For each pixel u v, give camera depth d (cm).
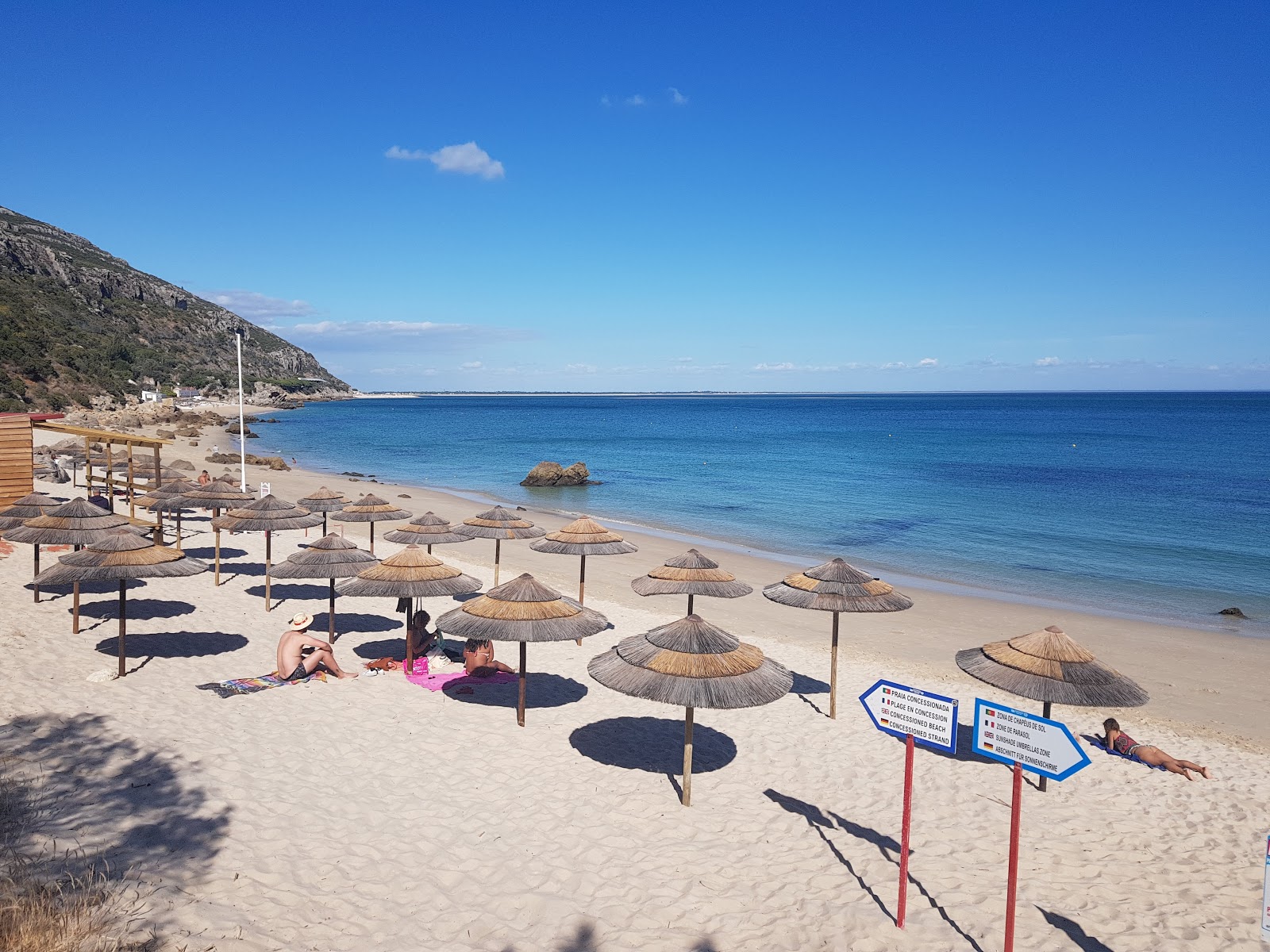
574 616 1152
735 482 5459
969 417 16700
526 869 807
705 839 892
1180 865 872
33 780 878
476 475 5881
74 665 1309
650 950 680
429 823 891
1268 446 8675
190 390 13362
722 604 2173
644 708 1326
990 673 1043
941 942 704
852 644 1820
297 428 11794
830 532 3506
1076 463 6762
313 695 1270
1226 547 3170
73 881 671
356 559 1472
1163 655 1825
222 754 1010
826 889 790
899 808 992
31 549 2191
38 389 9462
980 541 3291
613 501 4447
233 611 1756
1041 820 973
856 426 13450
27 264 15825
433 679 1374
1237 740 1316
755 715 1318
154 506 2052
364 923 690
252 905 690
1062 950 699
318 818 875
